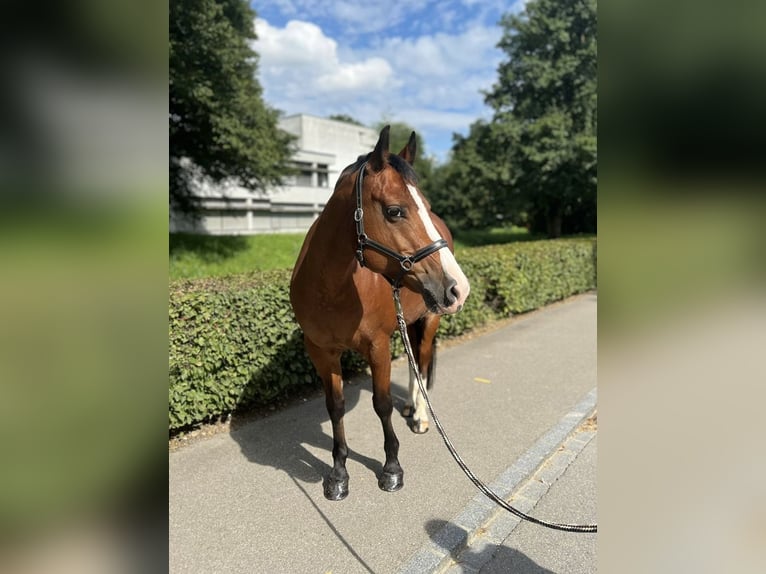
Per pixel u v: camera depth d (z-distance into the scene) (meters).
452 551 2.45
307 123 39.78
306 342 2.97
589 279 11.04
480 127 26.09
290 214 36.31
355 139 44.03
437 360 5.86
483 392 4.75
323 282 2.57
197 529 2.63
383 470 3.05
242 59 13.42
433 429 3.90
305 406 4.42
